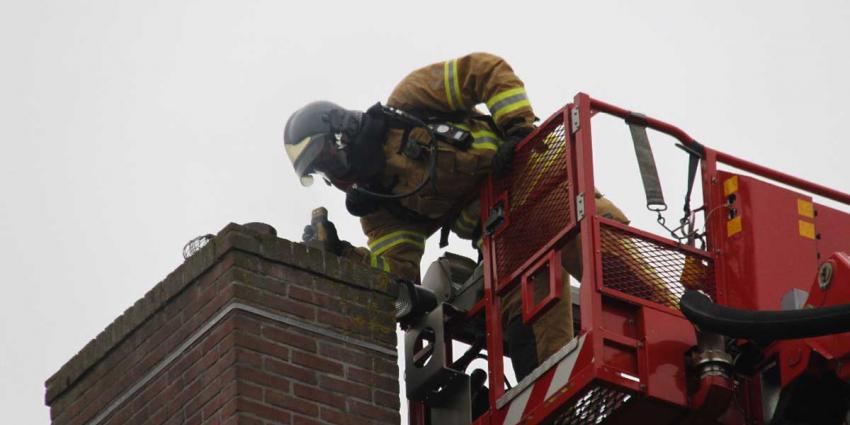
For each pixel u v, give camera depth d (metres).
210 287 24.45
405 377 26.95
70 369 26.31
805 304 24.08
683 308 23.50
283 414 23.56
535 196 25.97
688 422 24.20
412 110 27.62
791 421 24.27
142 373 25.03
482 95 27.23
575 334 28.91
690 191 25.52
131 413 24.94
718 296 25.00
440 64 27.58
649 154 25.36
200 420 23.70
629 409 24.00
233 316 23.84
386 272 25.64
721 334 23.22
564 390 23.94
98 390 25.72
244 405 23.27
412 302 26.88
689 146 25.77
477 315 26.91
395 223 28.22
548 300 24.98
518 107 26.78
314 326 24.48
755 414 24.50
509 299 27.00
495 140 27.25
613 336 23.83
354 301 25.06
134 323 25.44
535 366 26.69
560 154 25.64
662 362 23.89
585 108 25.23
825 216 25.61
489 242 26.53
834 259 23.66
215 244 24.56
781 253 25.06
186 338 24.48
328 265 25.05
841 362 23.44
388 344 25.06
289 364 23.98
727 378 23.83
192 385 24.08
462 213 27.77
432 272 28.11
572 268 26.47
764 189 25.36
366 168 27.50
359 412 24.27
